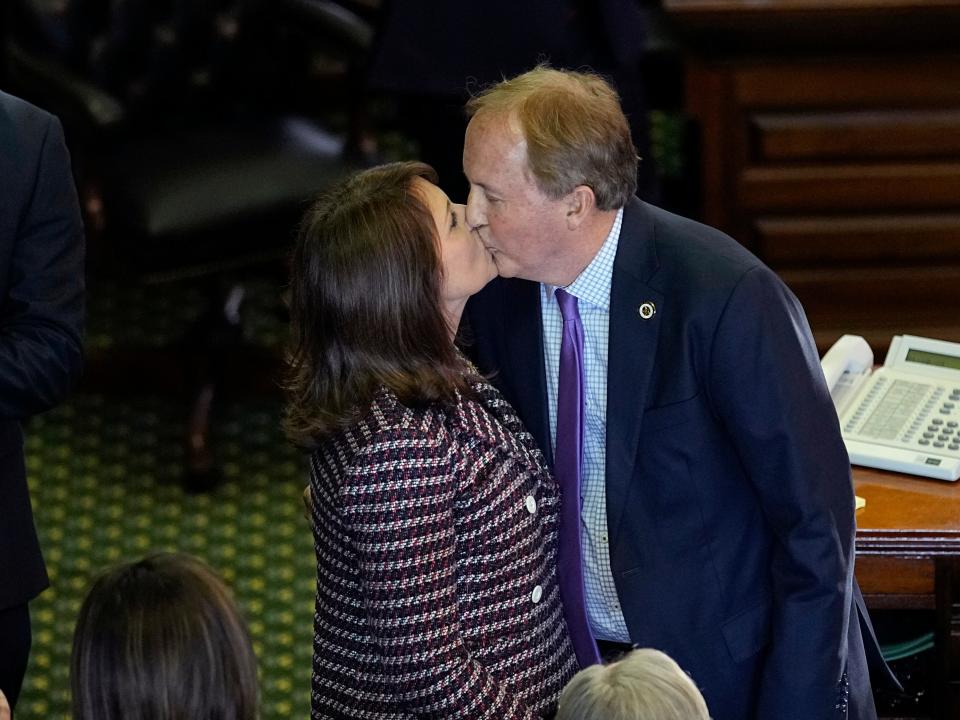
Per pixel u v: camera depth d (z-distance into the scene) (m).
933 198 19.16
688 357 9.46
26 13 17.80
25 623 11.98
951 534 11.05
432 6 15.62
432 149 16.67
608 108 9.27
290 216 17.48
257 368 20.09
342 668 9.81
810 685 9.59
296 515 18.31
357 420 9.23
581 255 9.60
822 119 18.89
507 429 10.02
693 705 7.84
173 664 7.51
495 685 9.47
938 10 17.92
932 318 19.64
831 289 19.59
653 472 9.79
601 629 10.71
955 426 11.86
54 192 11.30
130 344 20.72
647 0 22.84
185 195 17.14
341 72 23.53
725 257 9.51
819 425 9.52
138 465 19.17
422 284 9.16
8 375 10.95
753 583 10.05
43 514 18.33
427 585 9.16
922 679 12.61
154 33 18.41
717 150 19.19
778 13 18.00
